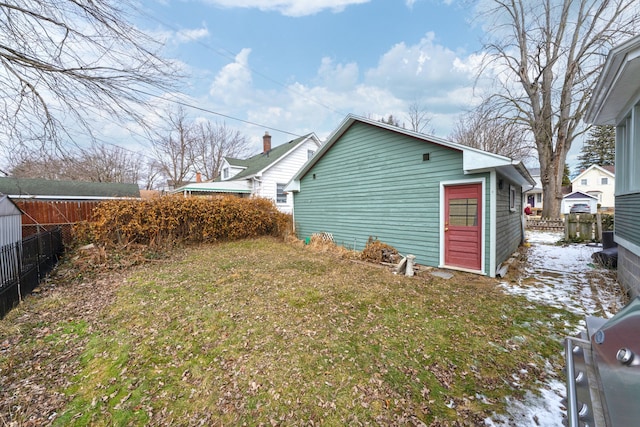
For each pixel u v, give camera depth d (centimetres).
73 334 332
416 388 234
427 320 356
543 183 1435
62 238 800
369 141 789
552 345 296
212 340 314
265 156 1909
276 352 288
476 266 578
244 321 357
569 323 346
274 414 211
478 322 350
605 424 103
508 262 652
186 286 496
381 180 759
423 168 658
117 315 382
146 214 836
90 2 373
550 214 1412
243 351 292
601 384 117
